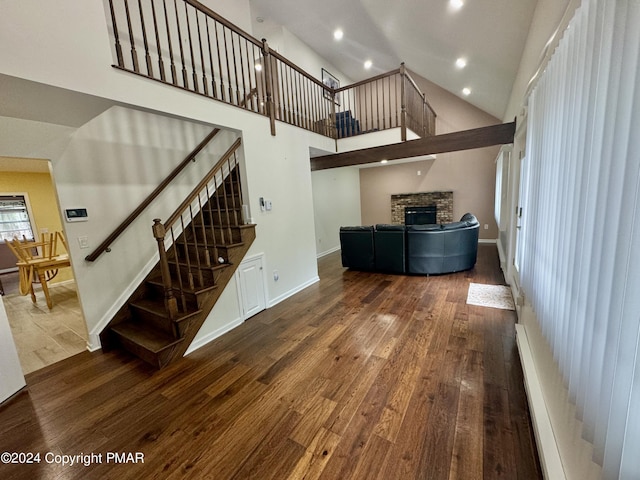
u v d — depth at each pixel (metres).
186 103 2.45
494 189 6.89
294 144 3.91
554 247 1.45
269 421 1.71
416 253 4.43
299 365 2.27
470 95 6.17
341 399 1.86
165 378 2.20
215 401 1.91
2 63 1.46
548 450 1.29
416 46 4.84
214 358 2.46
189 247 3.34
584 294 1.04
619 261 0.80
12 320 3.46
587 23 1.07
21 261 4.13
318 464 1.41
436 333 2.65
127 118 2.92
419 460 1.40
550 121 1.59
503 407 1.71
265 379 2.12
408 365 2.18
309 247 4.30
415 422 1.64
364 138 4.80
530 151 2.14
